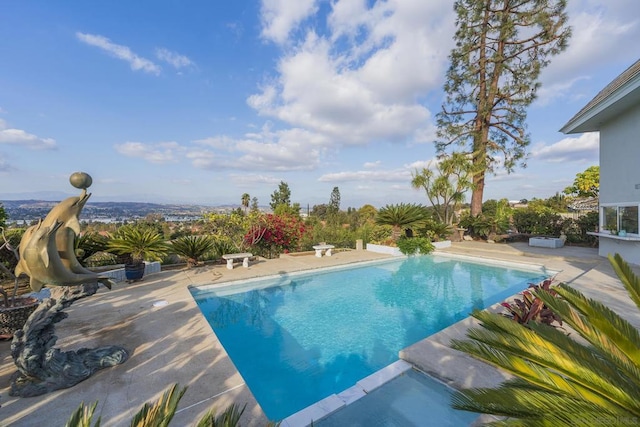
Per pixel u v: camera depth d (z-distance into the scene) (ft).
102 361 10.41
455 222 58.39
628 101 27.17
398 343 15.43
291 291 24.63
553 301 6.55
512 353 5.64
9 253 20.99
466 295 23.72
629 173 29.07
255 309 20.40
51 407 8.31
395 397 9.57
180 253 28.43
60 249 9.46
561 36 47.65
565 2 46.50
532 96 51.03
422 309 20.45
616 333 5.55
